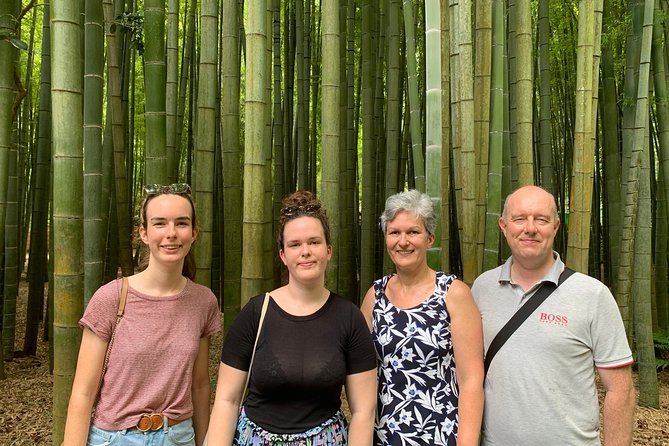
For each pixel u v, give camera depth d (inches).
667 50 169.8
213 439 60.4
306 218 61.4
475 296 69.1
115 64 156.1
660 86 154.7
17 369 176.7
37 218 195.5
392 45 183.0
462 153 99.5
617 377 61.0
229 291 128.4
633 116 158.2
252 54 92.6
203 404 67.6
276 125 222.2
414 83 109.7
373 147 203.6
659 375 183.8
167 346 61.4
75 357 85.4
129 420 59.9
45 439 119.4
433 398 62.3
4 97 128.9
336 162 104.6
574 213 114.7
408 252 64.7
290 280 63.6
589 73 110.4
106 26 162.2
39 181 195.0
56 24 80.5
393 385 63.6
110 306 60.9
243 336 62.4
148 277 63.4
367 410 61.1
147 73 97.9
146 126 98.8
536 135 260.4
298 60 229.3
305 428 59.7
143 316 61.2
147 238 63.0
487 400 64.1
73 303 84.4
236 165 125.5
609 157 192.4
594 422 61.8
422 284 65.9
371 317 68.7
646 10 136.3
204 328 66.2
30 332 194.1
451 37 100.0
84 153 100.3
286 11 251.1
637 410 144.9
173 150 175.0
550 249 63.4
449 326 63.3
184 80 211.5
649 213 146.9
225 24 123.0
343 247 207.3
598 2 115.6
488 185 108.6
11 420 130.1
